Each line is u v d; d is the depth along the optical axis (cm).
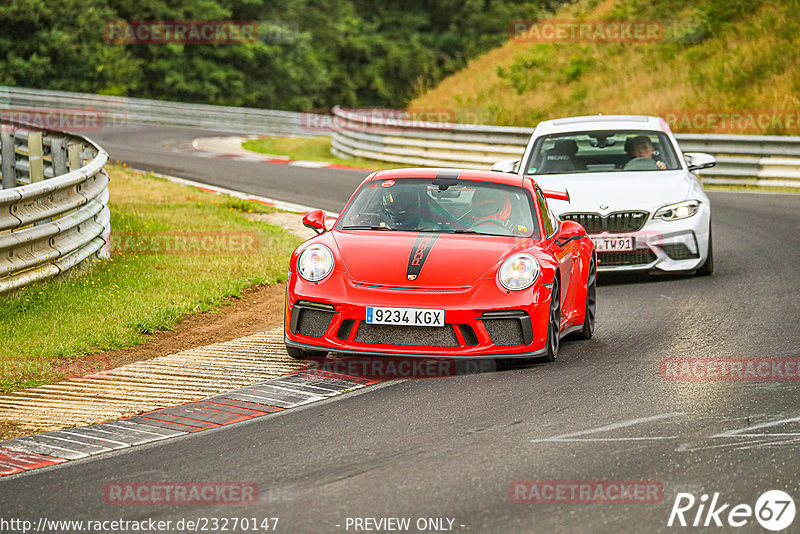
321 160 9419
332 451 1841
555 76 11738
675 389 2270
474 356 2380
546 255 2538
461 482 1661
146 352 2733
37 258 3197
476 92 12175
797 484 1648
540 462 1761
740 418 2031
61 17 18762
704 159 4266
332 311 2419
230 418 2083
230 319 3184
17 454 1867
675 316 3180
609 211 3741
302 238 4694
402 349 2386
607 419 2027
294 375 2438
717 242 4744
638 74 10869
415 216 2714
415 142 8888
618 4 13362
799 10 10694
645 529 1465
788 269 3981
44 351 2619
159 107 14688
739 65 9906
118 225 4631
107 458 1834
